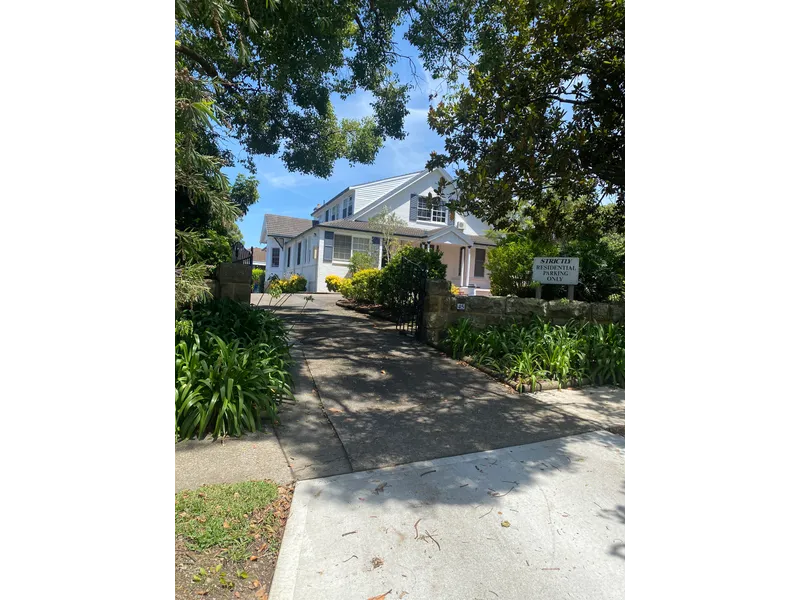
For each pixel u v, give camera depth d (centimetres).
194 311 522
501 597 208
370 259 1877
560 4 482
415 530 256
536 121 504
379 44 855
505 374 574
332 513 268
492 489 305
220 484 293
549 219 669
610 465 348
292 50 717
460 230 2058
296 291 2028
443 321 737
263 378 407
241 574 216
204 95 296
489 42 557
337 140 1100
